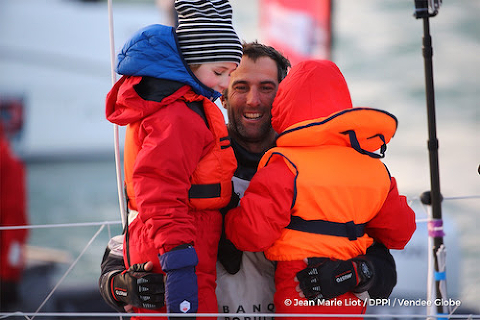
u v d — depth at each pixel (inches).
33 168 1720.0
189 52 256.1
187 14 259.8
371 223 288.2
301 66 277.9
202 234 266.5
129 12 1959.9
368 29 2404.0
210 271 269.3
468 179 1432.1
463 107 1879.9
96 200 1466.5
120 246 292.7
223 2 265.9
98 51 2086.6
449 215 1226.6
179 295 236.5
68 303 690.8
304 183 262.7
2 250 671.8
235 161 269.7
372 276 269.9
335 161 268.1
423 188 1397.6
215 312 267.7
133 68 251.8
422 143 1643.7
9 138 1852.9
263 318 288.7
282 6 991.0
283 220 261.1
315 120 264.7
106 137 1886.1
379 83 2090.3
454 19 2393.0
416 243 636.7
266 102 319.3
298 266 267.6
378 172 275.7
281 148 272.7
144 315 239.8
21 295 680.4
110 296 266.7
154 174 245.1
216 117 263.7
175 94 251.1
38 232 1189.7
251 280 288.4
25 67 2066.9
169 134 245.9
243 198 265.0
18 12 2095.2
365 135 261.7
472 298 671.8
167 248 239.6
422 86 2049.7
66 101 1967.3
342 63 2229.3
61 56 2074.3
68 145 1860.2
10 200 671.8
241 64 318.7
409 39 2317.9
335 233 266.4
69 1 2095.2
